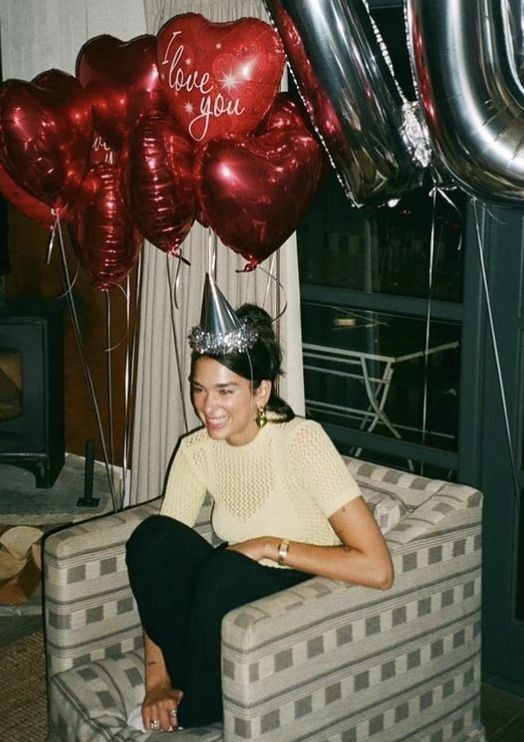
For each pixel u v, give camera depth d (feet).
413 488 7.37
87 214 7.73
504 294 8.36
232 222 6.68
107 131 7.57
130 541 6.70
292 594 6.03
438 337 13.85
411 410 13.28
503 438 8.63
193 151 6.94
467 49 5.26
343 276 11.73
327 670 6.19
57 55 12.15
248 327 6.42
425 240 11.74
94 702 6.43
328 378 13.85
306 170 6.71
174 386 10.25
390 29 9.37
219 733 6.16
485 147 5.42
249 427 6.62
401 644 6.68
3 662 9.61
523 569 9.76
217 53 6.46
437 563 6.84
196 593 6.17
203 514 7.75
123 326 12.18
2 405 11.84
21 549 10.92
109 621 7.10
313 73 5.93
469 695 7.43
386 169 6.22
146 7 9.46
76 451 13.23
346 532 6.26
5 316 11.36
